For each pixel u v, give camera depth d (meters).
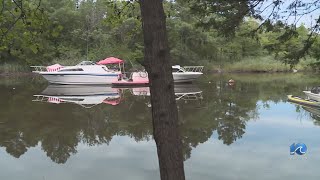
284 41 7.79
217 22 8.08
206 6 8.00
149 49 2.93
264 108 17.31
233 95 22.53
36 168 8.67
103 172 8.30
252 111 16.53
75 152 10.02
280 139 11.09
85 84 28.50
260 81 32.69
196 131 12.51
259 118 14.79
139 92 24.27
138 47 39.09
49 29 4.66
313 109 16.91
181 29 43.38
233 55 49.78
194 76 29.92
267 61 46.78
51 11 46.59
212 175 7.93
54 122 14.12
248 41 47.56
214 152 9.74
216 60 49.03
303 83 30.33
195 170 8.27
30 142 11.19
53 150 10.29
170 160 3.02
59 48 43.16
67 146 10.70
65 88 26.58
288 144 10.47
